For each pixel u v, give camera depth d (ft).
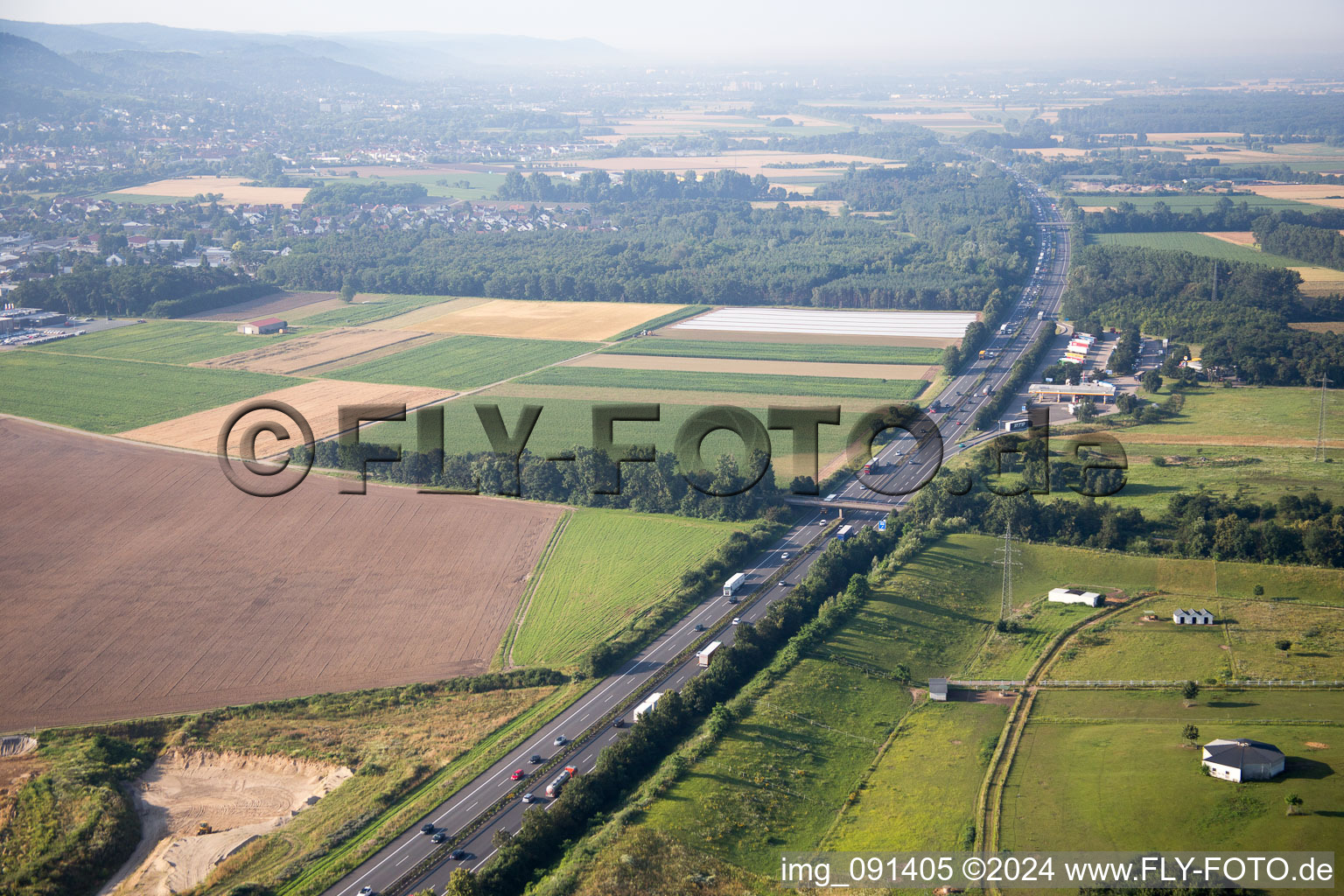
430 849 496.23
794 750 562.66
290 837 515.09
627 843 480.64
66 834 517.96
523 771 553.64
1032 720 572.92
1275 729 531.91
